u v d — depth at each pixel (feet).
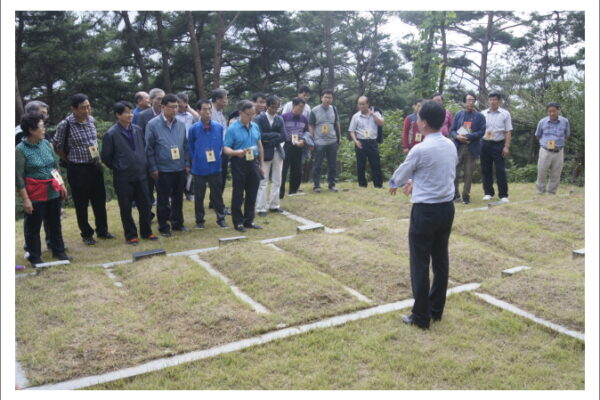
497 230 24.86
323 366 13.15
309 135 32.37
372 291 17.69
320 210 29.37
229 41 83.41
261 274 18.56
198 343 14.12
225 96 28.99
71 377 12.58
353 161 56.95
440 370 12.97
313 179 34.81
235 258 20.21
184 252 22.00
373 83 101.19
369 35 97.40
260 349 13.80
